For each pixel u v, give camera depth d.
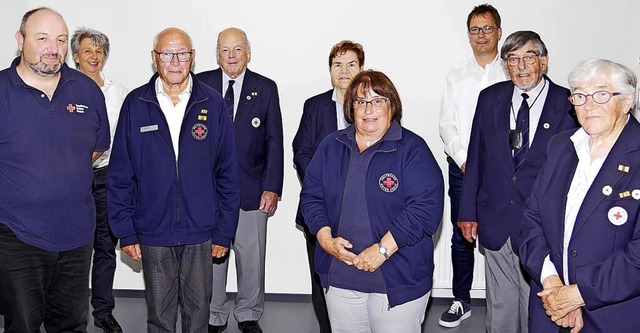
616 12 4.49
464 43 4.57
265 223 4.23
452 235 4.54
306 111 3.89
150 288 3.31
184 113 3.23
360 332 2.86
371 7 4.58
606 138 2.40
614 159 2.33
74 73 3.14
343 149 2.82
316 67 4.65
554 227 2.47
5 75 2.95
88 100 3.14
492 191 3.39
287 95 4.68
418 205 2.70
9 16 4.65
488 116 3.41
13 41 4.67
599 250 2.32
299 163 3.84
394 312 2.75
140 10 4.63
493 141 3.38
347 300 2.81
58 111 3.00
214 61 4.67
